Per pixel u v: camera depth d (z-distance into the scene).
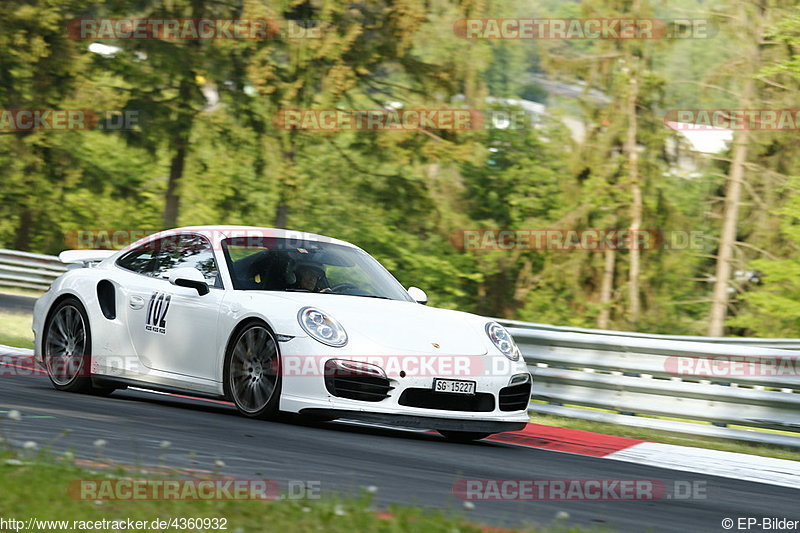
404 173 89.44
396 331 18.98
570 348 26.20
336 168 88.81
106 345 21.77
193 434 16.22
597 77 81.12
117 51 75.69
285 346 18.56
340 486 12.74
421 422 18.17
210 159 84.25
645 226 83.62
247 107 77.69
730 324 76.69
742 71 77.00
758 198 80.62
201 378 20.05
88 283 22.53
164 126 75.25
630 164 82.62
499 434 21.80
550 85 99.38
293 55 72.44
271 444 15.95
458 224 92.12
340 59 72.44
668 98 82.38
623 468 17.86
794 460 21.12
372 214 95.06
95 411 18.39
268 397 18.83
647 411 24.59
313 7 73.56
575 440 21.66
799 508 15.20
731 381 23.28
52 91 76.38
